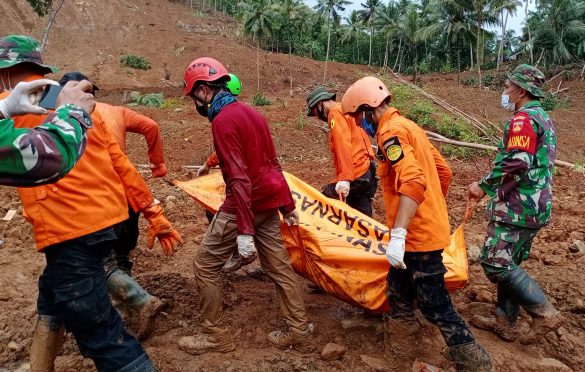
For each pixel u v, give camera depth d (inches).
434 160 147.5
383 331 157.8
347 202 205.8
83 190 120.3
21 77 120.0
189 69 144.0
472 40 1713.8
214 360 145.3
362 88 136.7
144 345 153.3
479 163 495.5
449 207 303.0
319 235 161.2
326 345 148.9
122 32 2044.8
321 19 2349.9
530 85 150.6
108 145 142.4
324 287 162.1
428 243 132.1
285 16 1818.4
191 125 715.4
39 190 117.6
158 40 1994.3
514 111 158.7
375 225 165.2
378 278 153.5
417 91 813.2
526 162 144.3
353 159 194.9
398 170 127.7
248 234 133.7
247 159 140.5
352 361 147.5
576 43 1726.1
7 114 88.2
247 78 1612.9
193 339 148.6
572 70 1604.3
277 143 615.8
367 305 155.0
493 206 155.8
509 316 160.9
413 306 146.7
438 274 135.2
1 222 243.4
